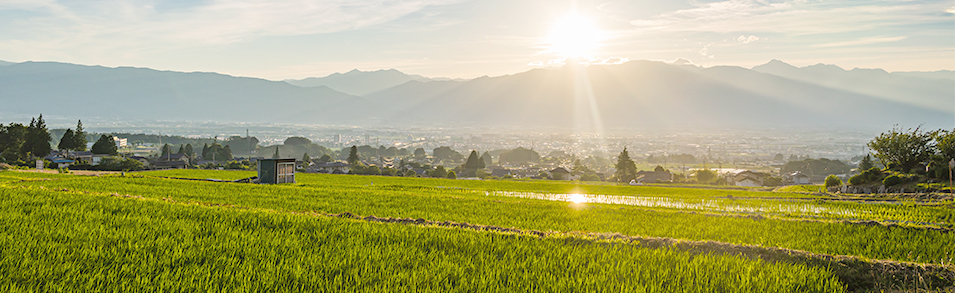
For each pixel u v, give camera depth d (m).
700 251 10.87
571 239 12.01
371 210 20.03
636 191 44.72
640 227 16.20
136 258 9.15
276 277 8.33
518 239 11.88
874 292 8.73
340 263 9.30
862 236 14.16
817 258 10.09
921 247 12.59
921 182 33.62
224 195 25.11
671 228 15.91
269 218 13.87
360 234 12.08
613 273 9.09
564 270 9.34
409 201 23.75
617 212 20.06
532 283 8.37
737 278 8.85
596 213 19.64
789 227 15.74
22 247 9.39
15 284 7.44
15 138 95.50
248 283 7.91
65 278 7.80
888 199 29.75
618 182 101.50
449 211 20.11
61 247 9.60
